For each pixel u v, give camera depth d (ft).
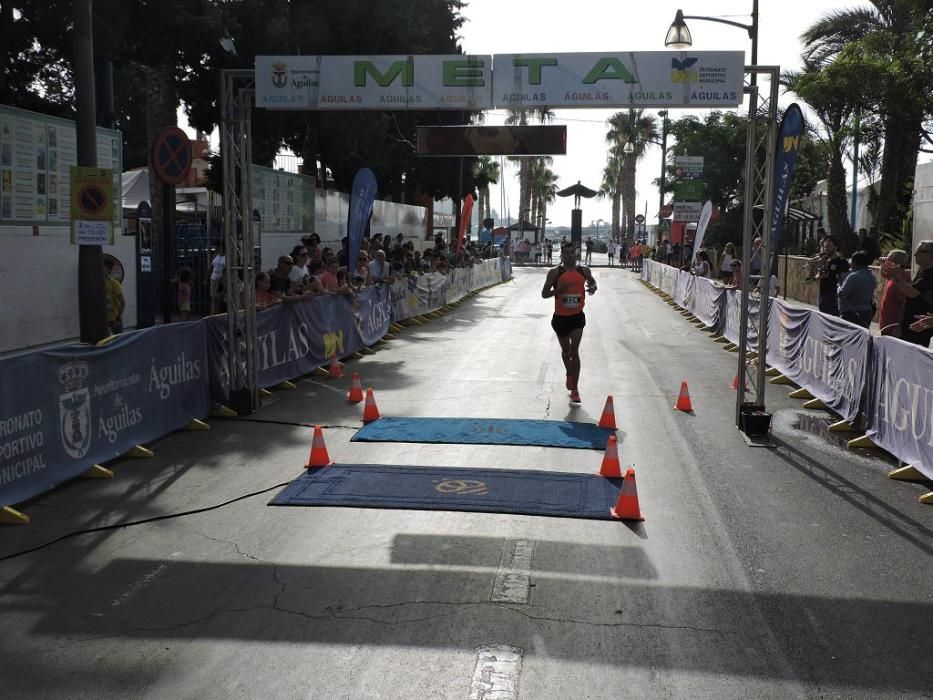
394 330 59.41
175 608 16.12
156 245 64.59
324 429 30.25
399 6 69.36
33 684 13.46
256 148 82.94
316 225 83.15
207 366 31.91
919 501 22.45
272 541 19.48
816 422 31.71
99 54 37.35
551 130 33.04
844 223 83.41
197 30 50.85
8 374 21.13
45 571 17.92
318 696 13.07
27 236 44.50
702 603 16.30
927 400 23.59
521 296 94.27
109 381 25.53
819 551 18.98
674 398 35.94
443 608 16.02
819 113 80.07
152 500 22.44
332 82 30.76
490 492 22.76
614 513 21.07
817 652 14.44
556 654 14.29
